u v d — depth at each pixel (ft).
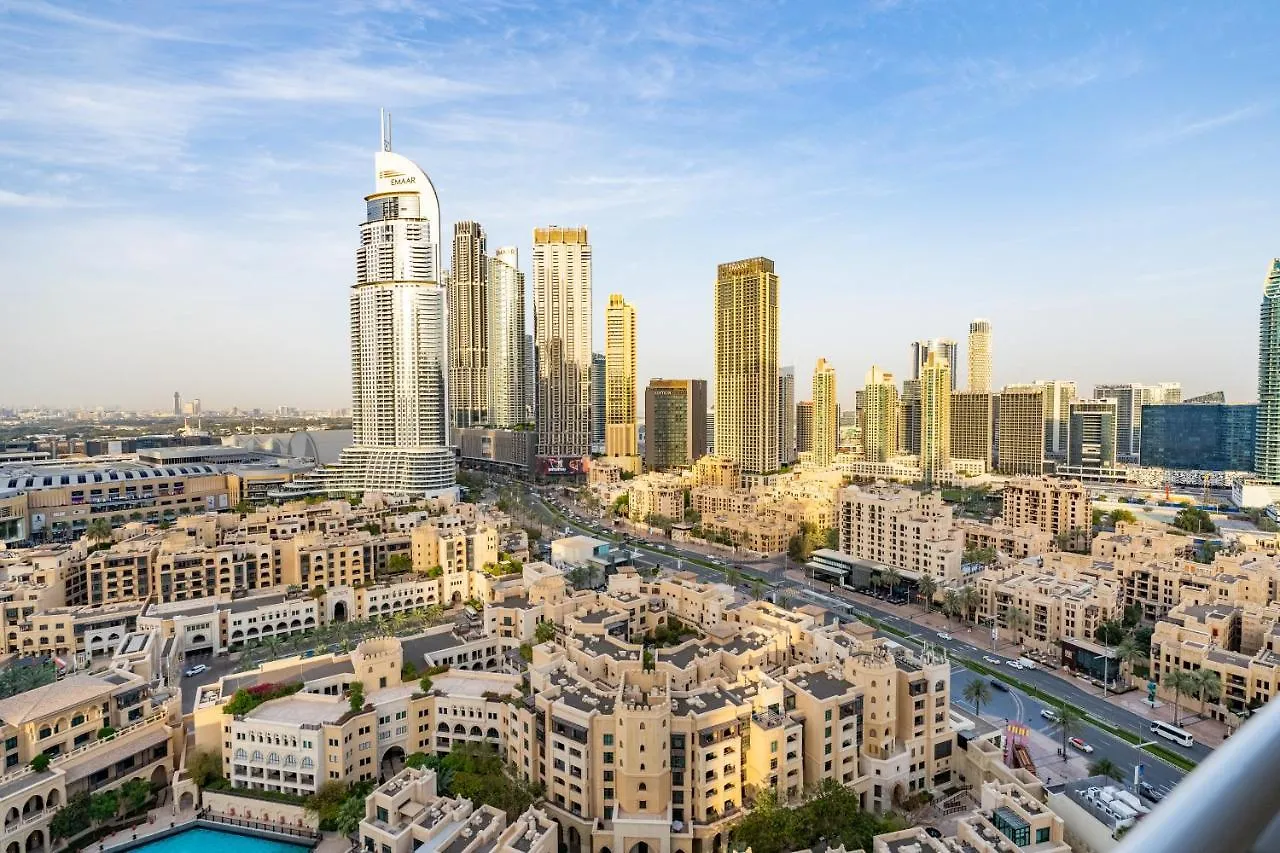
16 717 556.10
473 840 465.06
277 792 579.07
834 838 479.41
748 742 548.31
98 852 530.27
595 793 530.68
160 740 616.39
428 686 652.07
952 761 601.62
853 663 592.60
